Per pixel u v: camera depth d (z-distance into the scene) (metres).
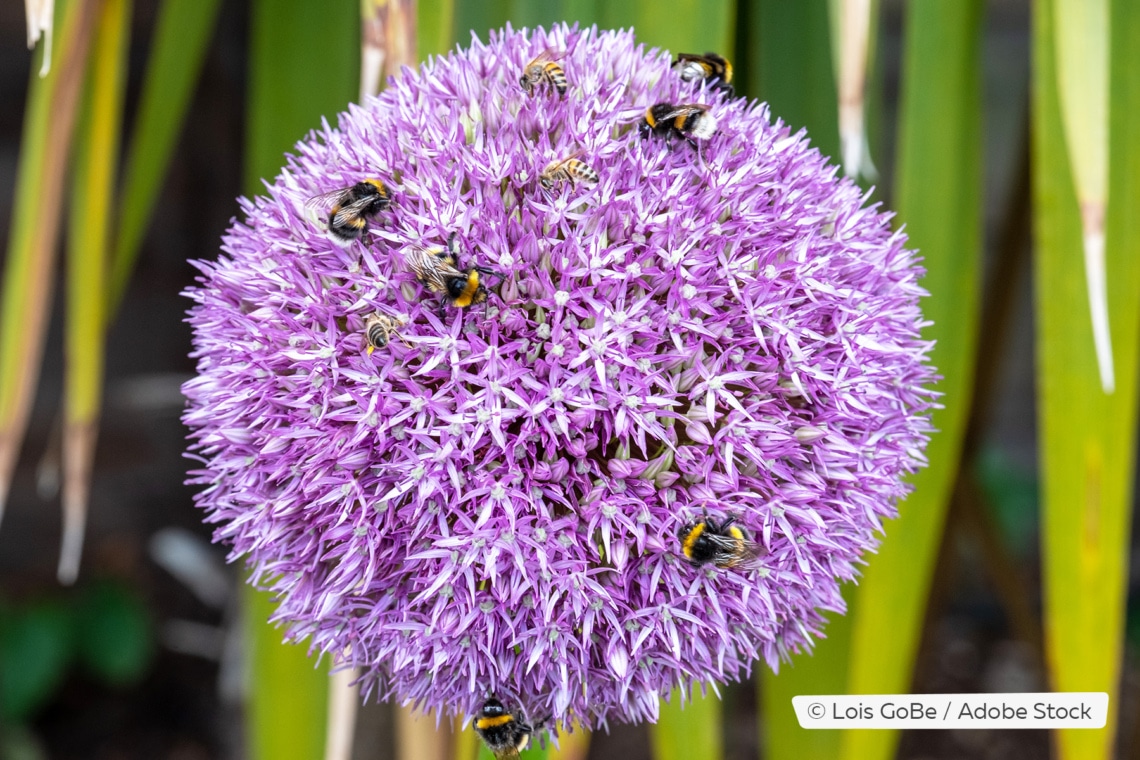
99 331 0.59
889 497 0.53
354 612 0.50
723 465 0.48
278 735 0.62
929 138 0.59
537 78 0.49
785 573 0.49
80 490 0.59
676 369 0.48
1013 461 1.18
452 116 0.50
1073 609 0.56
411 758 0.58
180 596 1.08
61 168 0.57
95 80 0.58
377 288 0.48
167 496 1.14
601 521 0.47
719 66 0.53
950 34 0.59
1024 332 1.26
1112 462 0.56
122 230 0.65
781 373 0.49
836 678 0.63
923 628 0.81
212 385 0.51
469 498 0.47
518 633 0.48
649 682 0.49
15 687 0.88
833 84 0.62
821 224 0.51
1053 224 0.57
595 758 0.94
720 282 0.48
